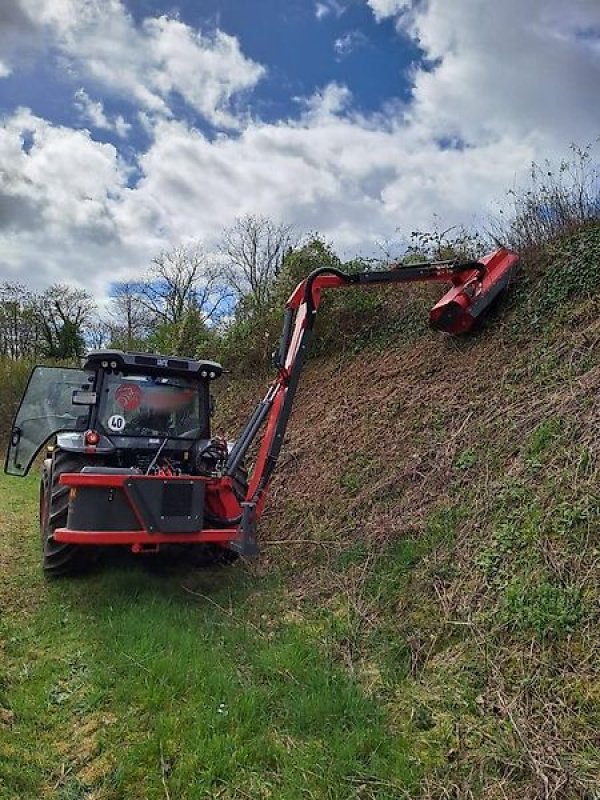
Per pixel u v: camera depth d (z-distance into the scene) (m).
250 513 4.95
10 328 31.53
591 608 3.22
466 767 2.79
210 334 14.27
